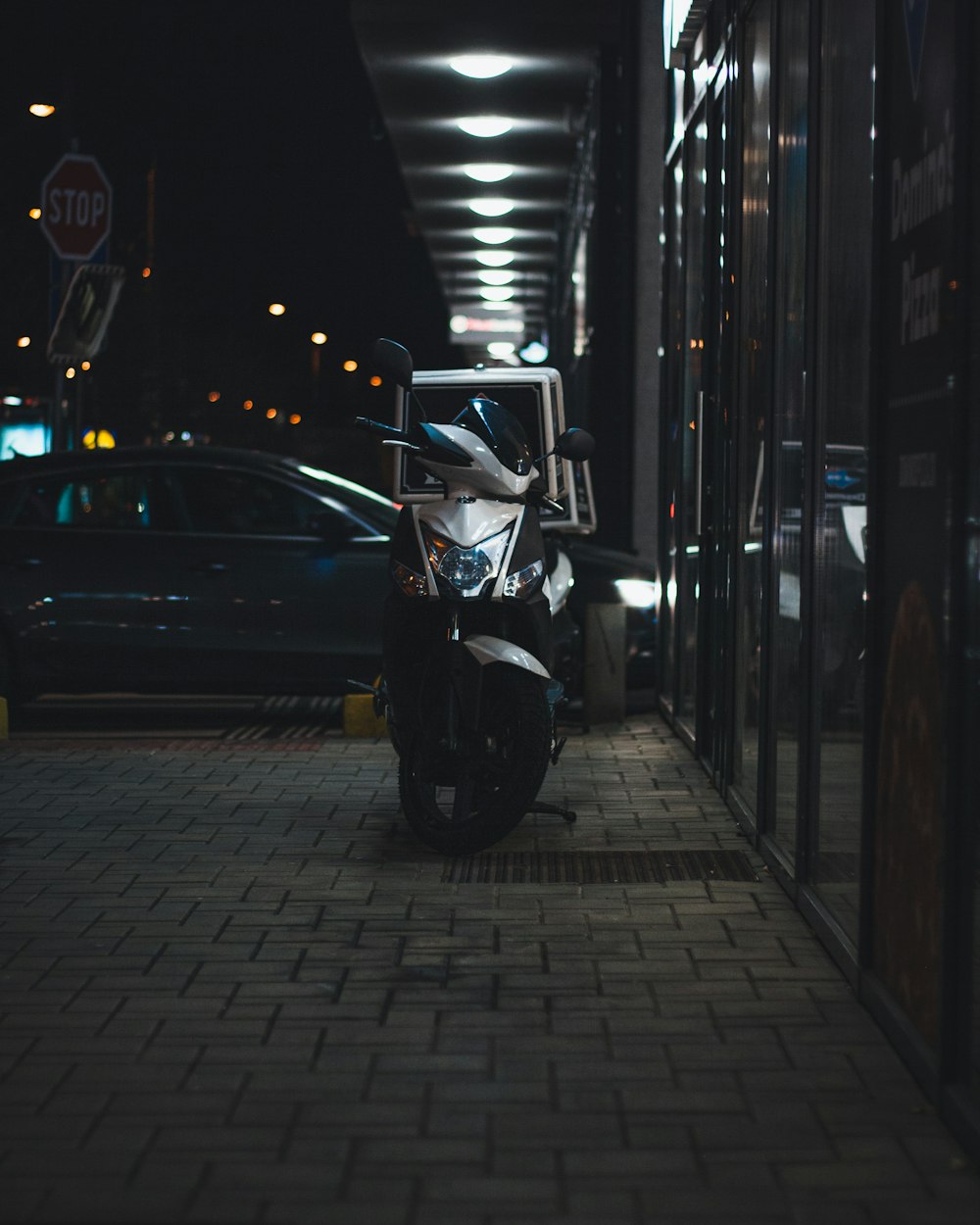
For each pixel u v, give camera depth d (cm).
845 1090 405
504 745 659
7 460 1074
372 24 1733
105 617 1038
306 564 1042
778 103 668
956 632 376
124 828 716
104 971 502
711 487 887
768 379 669
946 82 386
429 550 659
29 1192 344
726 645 789
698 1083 409
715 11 890
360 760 909
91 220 1555
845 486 521
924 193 405
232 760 904
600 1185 348
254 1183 348
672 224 1119
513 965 511
